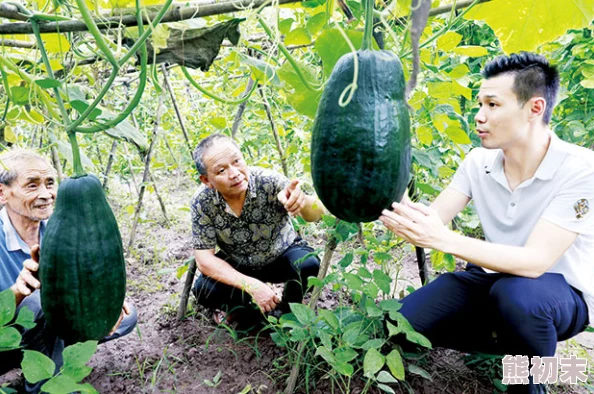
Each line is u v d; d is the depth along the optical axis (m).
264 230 2.84
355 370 2.42
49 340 2.28
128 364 2.70
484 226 2.44
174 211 5.94
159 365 2.60
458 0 1.67
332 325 2.01
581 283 2.21
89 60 2.28
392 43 1.93
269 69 2.02
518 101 1.98
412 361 2.53
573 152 2.07
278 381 2.46
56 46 2.04
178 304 3.37
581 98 4.22
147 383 2.54
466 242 1.99
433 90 2.43
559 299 2.08
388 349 2.54
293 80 1.95
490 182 2.34
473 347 2.48
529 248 2.05
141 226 5.41
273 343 2.78
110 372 2.64
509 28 1.86
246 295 2.96
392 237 2.75
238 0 1.40
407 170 1.31
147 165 4.33
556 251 2.04
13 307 1.53
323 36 1.75
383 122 1.24
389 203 1.31
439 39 2.35
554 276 2.19
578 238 2.20
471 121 4.05
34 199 2.20
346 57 1.30
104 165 6.62
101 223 1.51
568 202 2.02
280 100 4.26
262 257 2.98
